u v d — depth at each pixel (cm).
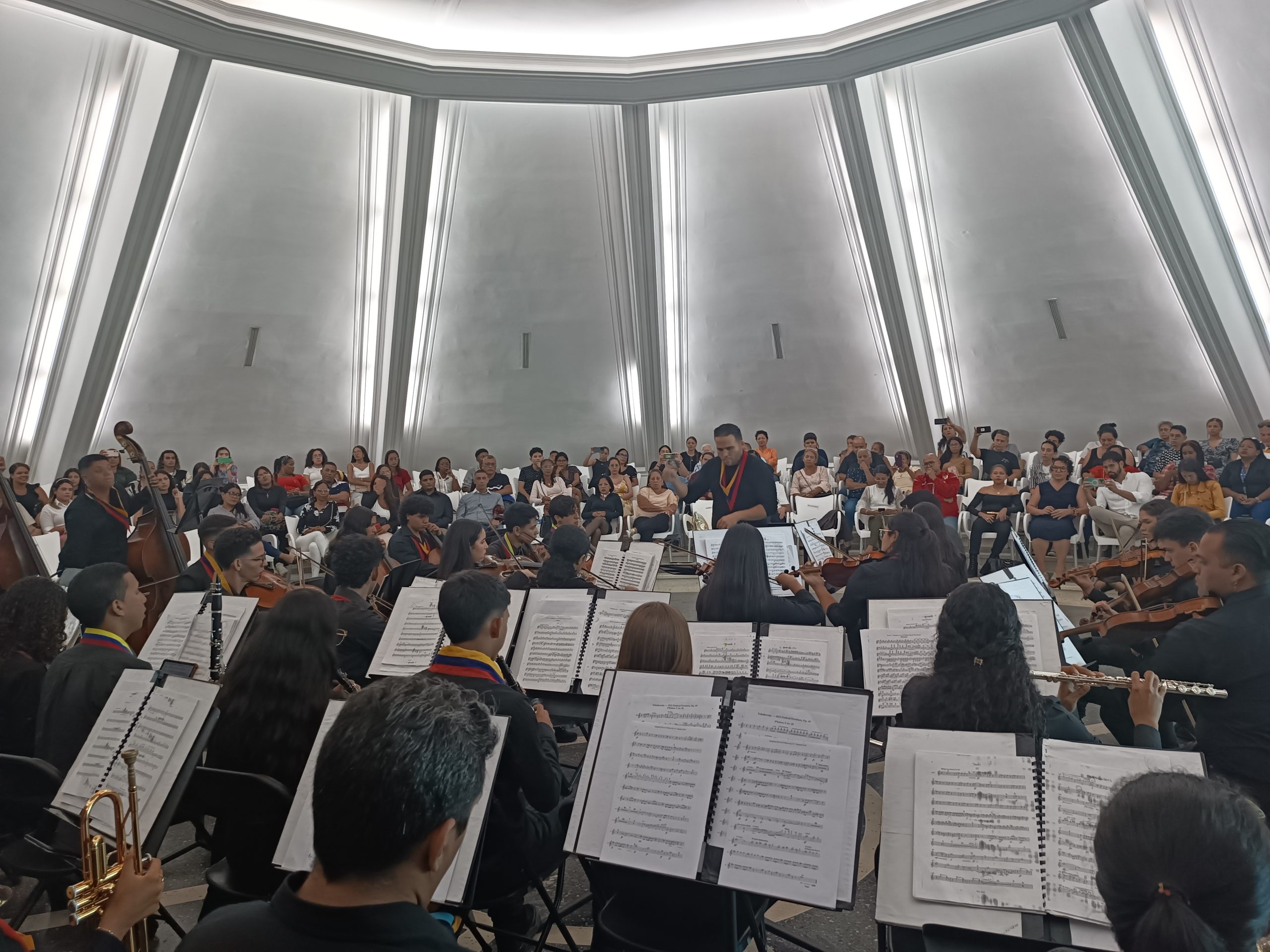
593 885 215
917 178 1180
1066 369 1244
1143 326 1179
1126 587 402
